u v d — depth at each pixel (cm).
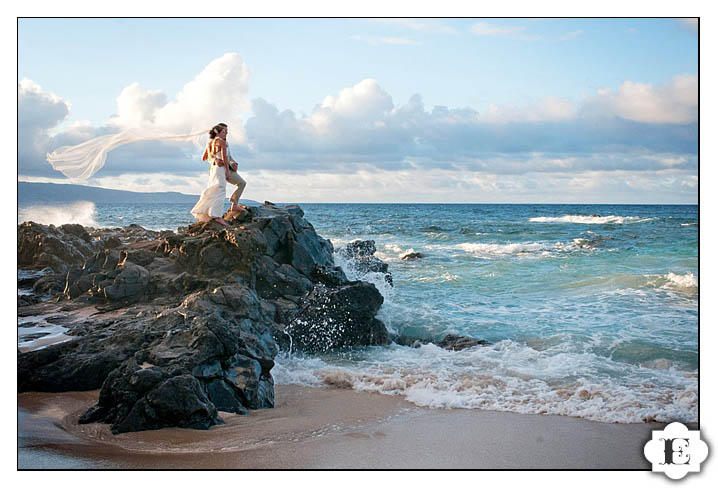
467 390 817
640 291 1475
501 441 629
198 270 1130
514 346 1041
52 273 1483
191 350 721
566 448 612
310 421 686
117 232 2430
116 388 657
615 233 3291
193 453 576
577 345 1033
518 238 3359
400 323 1224
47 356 787
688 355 961
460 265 2070
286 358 1012
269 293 1138
